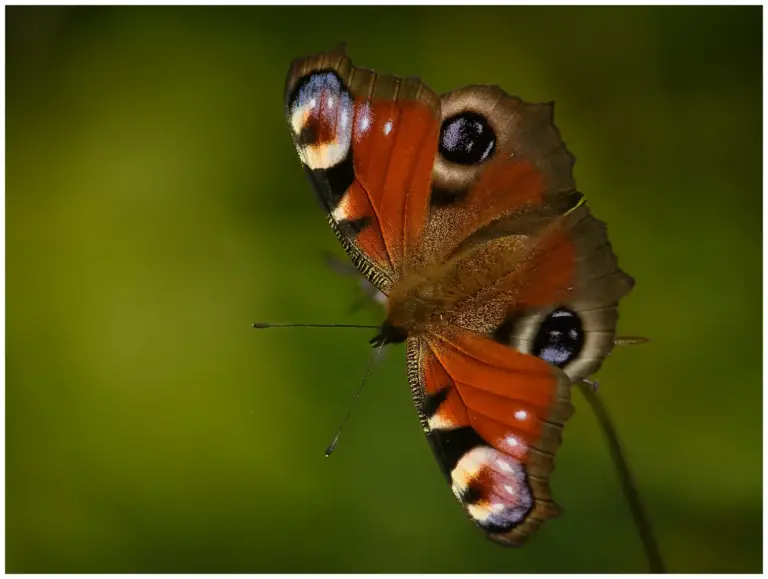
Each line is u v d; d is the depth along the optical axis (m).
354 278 0.65
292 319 0.68
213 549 0.67
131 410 0.68
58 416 0.68
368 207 0.63
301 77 0.62
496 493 0.62
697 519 0.67
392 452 0.67
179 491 0.68
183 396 0.68
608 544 0.67
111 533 0.68
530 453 0.62
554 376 0.61
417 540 0.67
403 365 0.68
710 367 0.68
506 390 0.62
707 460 0.67
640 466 0.68
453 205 0.62
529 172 0.62
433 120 0.62
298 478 0.67
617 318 0.62
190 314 0.68
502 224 0.62
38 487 0.68
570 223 0.62
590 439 0.68
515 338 0.62
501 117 0.62
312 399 0.68
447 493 0.67
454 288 0.62
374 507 0.67
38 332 0.68
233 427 0.68
